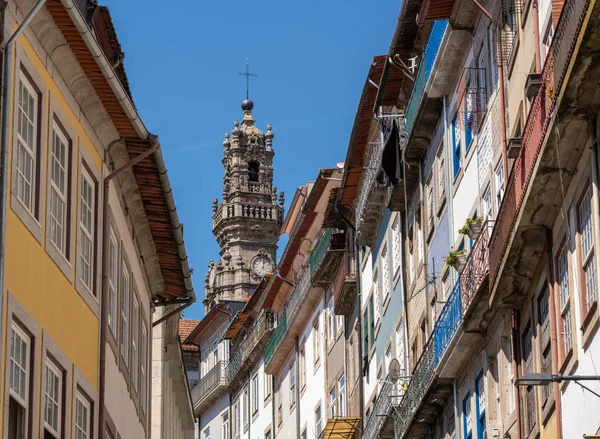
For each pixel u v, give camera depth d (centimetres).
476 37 3303
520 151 2542
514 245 2631
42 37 2170
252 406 6925
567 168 2377
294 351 6138
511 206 2609
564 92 2173
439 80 3566
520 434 2825
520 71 2886
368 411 4762
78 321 2333
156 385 3909
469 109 3319
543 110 2347
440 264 3681
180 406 4734
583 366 2336
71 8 2136
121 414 2780
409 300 4122
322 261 5416
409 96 4084
